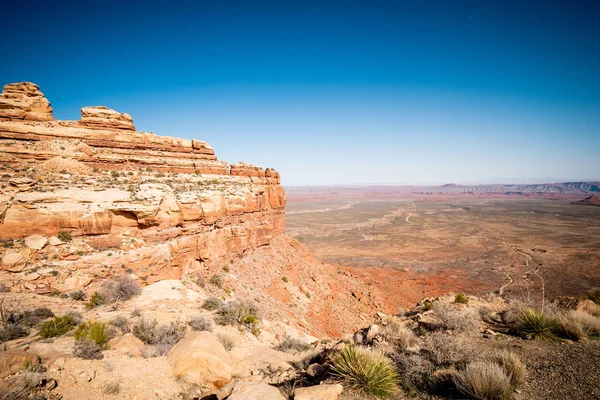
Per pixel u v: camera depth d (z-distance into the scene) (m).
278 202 46.31
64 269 16.72
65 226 18.06
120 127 28.88
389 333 9.51
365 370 6.48
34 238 16.89
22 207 17.12
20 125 24.30
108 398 7.46
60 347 9.45
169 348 10.84
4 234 16.47
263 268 33.78
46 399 6.71
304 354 12.82
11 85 26.52
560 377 6.15
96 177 23.22
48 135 25.11
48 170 21.89
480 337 9.02
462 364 6.65
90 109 28.14
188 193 25.84
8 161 21.56
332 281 43.22
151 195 22.11
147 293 18.12
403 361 7.06
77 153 24.75
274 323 20.86
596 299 14.73
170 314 15.25
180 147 33.28
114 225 19.78
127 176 25.62
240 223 33.34
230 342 13.23
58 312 13.46
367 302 40.62
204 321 14.45
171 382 8.91
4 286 14.62
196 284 23.20
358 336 10.44
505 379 5.67
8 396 6.31
